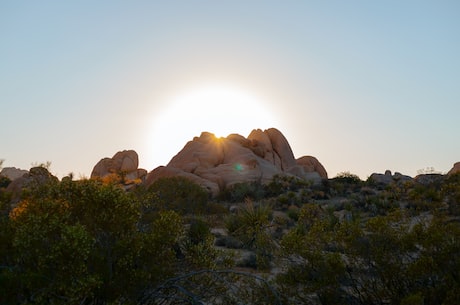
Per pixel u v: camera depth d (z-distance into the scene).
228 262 8.78
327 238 9.26
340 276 8.50
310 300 8.84
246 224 20.06
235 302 8.18
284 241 9.10
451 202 14.76
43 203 6.65
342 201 36.91
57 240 6.21
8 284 5.80
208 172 53.28
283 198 37.94
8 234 6.41
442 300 7.73
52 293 5.74
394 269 8.30
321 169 72.44
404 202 31.77
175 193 25.17
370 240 8.74
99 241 6.79
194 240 13.87
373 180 50.91
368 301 8.41
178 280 7.45
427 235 8.56
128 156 73.62
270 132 70.88
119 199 6.77
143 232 7.66
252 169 54.34
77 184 6.84
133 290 6.48
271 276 10.86
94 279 5.77
